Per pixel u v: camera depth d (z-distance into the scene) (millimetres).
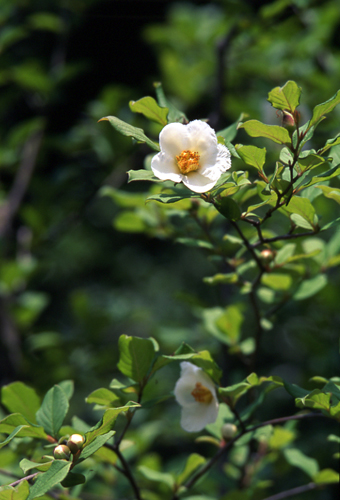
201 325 2525
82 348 2910
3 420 1658
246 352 1916
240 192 1803
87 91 3660
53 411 1698
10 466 1887
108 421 1639
